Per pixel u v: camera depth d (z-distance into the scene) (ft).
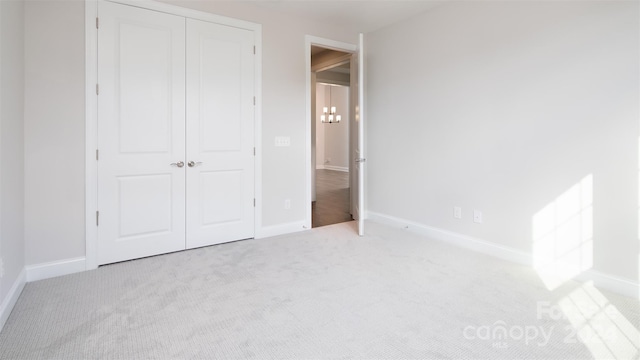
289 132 13.20
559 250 9.21
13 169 7.63
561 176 9.11
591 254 8.59
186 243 11.16
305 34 13.33
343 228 14.06
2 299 6.72
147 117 10.23
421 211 13.08
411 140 13.33
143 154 10.23
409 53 13.24
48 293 8.02
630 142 7.89
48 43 8.74
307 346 6.04
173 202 10.83
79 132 9.25
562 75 8.97
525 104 9.78
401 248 11.46
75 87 9.14
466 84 11.30
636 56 7.73
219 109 11.51
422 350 5.91
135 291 8.17
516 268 9.68
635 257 7.89
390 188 14.37
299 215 13.67
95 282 8.67
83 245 9.46
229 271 9.44
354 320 6.89
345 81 25.58
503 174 10.41
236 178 12.05
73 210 9.27
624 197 8.02
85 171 9.37
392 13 12.75
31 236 8.74
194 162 11.13
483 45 10.77
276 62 12.71
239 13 11.76
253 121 12.28
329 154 40.29
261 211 12.66
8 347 5.90
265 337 6.31
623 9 7.88
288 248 11.44
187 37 10.79
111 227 9.85
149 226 10.46
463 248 11.46
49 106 8.82
